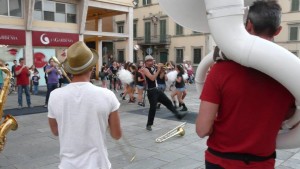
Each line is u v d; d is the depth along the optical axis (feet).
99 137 6.34
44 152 16.35
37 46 61.98
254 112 4.95
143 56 125.08
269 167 5.22
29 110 30.63
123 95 39.32
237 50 4.54
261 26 4.95
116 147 16.90
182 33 110.32
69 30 66.54
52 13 63.77
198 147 17.19
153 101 21.33
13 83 46.11
